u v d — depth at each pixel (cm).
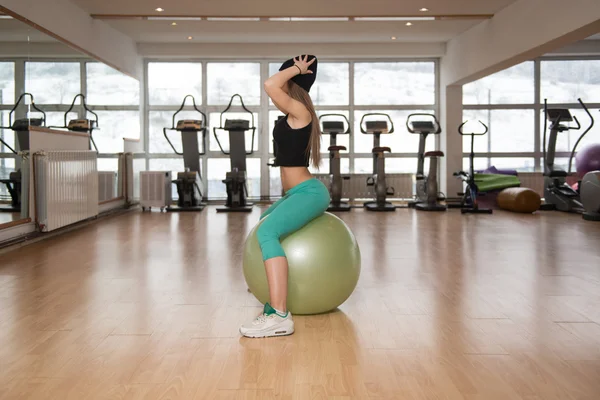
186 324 272
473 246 513
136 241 548
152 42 971
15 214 518
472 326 268
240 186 876
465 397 188
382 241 546
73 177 614
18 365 218
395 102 1052
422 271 399
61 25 642
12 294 333
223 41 972
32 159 545
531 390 194
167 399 187
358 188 1052
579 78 1042
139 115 985
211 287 351
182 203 883
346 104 1051
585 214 736
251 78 1035
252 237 287
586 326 268
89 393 192
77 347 239
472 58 868
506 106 1047
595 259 445
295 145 268
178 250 494
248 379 204
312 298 272
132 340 248
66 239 561
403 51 994
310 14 773
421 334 256
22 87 533
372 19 807
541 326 268
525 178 1037
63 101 634
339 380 203
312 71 273
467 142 1052
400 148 1059
